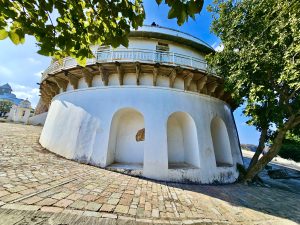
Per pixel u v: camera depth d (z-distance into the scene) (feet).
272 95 30.45
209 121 42.65
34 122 90.43
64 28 8.82
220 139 49.06
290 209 26.43
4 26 7.59
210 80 42.73
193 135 40.01
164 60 42.34
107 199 19.10
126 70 39.37
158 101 38.27
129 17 8.81
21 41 8.01
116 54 40.68
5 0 7.25
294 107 34.01
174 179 33.68
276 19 22.85
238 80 30.96
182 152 43.96
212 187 33.83
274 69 27.99
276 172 61.41
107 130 36.22
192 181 34.68
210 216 19.85
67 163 32.24
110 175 29.48
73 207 15.87
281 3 19.69
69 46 8.96
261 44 26.94
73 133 38.63
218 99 48.08
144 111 37.09
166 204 21.03
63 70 39.37
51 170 25.77
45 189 18.48
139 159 39.68
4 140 38.32
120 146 40.68
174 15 6.90
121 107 37.45
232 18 32.86
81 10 8.57
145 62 38.27
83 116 39.09
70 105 42.39
